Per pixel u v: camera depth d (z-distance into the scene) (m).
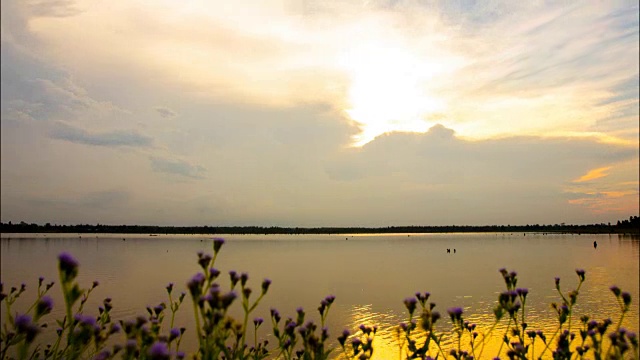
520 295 4.86
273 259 107.75
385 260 102.62
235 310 32.22
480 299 44.12
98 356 3.39
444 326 25.44
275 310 4.52
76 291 2.55
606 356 3.91
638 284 52.44
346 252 137.62
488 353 17.95
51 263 86.06
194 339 19.77
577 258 98.94
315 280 62.72
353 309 38.62
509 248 150.50
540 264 85.62
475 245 180.12
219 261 100.62
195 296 3.20
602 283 54.88
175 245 183.50
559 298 42.75
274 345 18.67
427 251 139.75
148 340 3.37
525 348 4.72
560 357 4.51
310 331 4.29
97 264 89.75
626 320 30.73
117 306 36.56
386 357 21.45
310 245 196.12
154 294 45.72
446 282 59.34
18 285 45.16
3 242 188.62
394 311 37.47
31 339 2.92
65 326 3.79
